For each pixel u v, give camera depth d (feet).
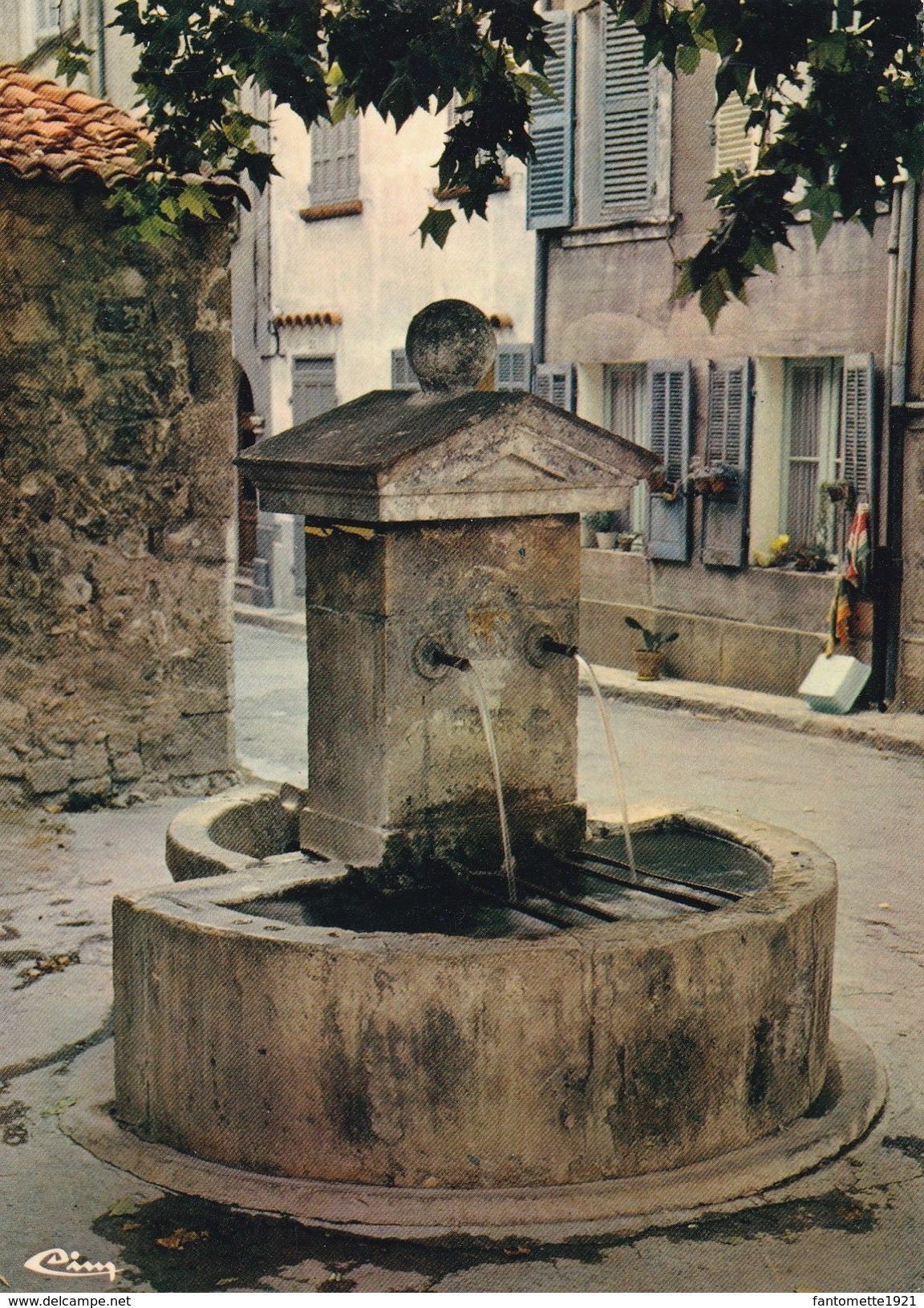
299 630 63.10
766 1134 17.58
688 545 50.08
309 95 20.43
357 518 18.06
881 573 44.11
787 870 19.03
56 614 34.17
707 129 48.37
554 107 52.60
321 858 19.44
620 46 50.62
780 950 17.38
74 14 65.16
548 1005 16.17
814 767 39.83
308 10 20.33
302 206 66.03
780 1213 16.40
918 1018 22.26
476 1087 16.21
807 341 46.21
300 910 18.15
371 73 20.39
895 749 41.50
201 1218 16.33
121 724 35.14
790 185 19.92
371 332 62.85
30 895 28.35
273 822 22.12
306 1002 16.35
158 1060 17.58
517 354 55.57
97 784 34.96
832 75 19.25
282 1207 16.33
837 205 19.89
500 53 22.47
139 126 35.42
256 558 68.08
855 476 44.70
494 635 19.08
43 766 34.32
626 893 19.02
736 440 48.42
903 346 42.93
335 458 18.10
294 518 66.49
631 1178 16.61
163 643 35.45
